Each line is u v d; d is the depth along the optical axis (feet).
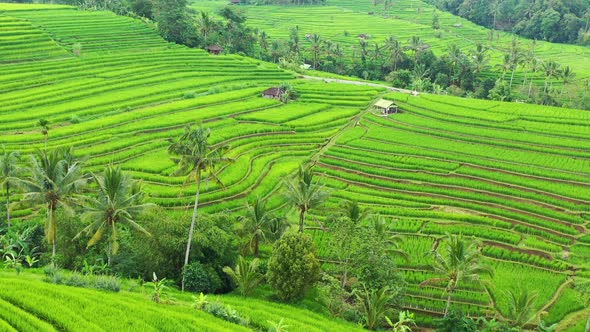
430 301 208.54
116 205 178.29
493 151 358.43
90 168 289.53
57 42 527.40
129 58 517.55
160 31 600.39
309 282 196.24
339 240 194.49
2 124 349.82
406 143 366.84
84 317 143.84
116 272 194.80
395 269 199.21
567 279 226.99
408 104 456.86
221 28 635.25
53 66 472.85
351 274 209.26
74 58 499.10
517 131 398.83
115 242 175.11
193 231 196.75
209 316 161.99
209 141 337.11
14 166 216.13
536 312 199.72
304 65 638.12
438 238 253.65
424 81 586.86
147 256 196.75
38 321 135.54
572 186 308.60
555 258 240.94
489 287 214.90
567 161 344.90
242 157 326.85
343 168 330.75
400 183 311.06
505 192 299.38
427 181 313.73
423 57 638.12
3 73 443.73
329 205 276.82
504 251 241.96
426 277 221.66
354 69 654.12
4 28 515.50
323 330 162.20
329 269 213.25
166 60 528.63
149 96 432.66
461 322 181.57
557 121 419.13
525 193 297.33
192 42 598.34
